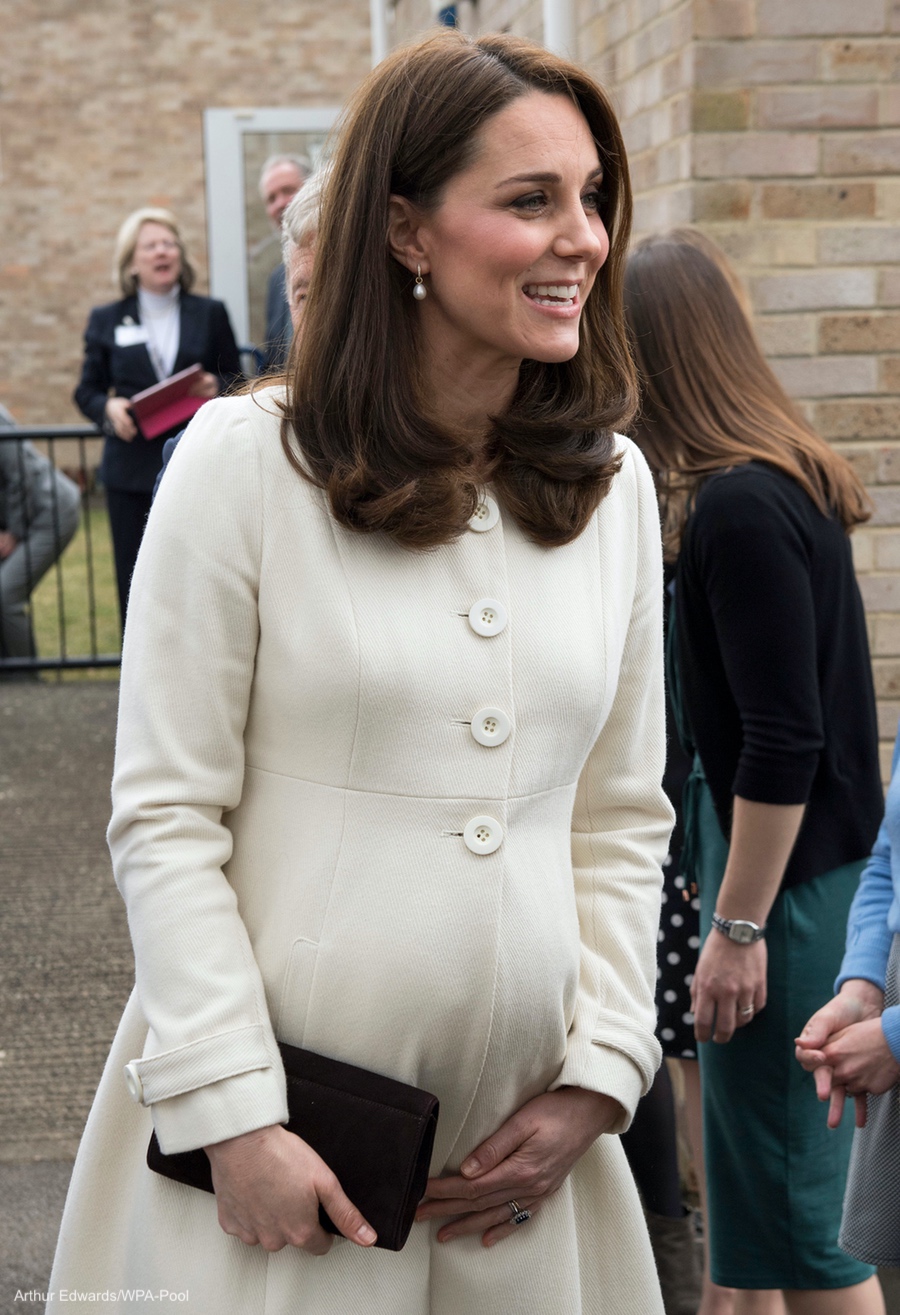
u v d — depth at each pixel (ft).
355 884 4.65
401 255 4.74
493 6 19.57
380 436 4.66
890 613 11.89
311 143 44.29
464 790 4.69
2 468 24.43
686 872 7.88
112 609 30.42
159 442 21.42
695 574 7.14
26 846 16.69
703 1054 7.49
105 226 44.39
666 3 11.83
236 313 44.62
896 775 6.39
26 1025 12.38
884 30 11.28
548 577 4.96
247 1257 4.76
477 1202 4.99
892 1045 5.93
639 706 5.44
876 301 11.56
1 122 43.57
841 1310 7.34
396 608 4.66
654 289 7.56
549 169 4.55
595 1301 5.41
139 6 43.27
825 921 7.30
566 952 4.98
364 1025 4.68
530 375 5.09
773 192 11.43
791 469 7.13
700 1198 9.64
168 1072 4.48
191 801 4.65
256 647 4.72
